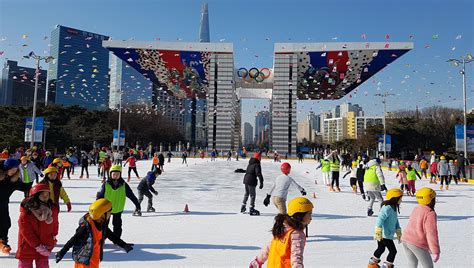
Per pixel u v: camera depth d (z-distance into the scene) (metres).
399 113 88.19
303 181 22.53
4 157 15.45
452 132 64.88
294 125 61.94
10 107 52.44
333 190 17.31
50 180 6.84
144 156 48.09
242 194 15.69
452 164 21.66
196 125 123.19
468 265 6.04
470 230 8.84
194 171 28.73
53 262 5.74
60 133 52.97
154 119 77.44
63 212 10.27
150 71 63.94
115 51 58.44
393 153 66.12
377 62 58.69
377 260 5.45
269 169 33.53
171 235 7.92
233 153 62.53
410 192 16.23
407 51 55.53
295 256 3.12
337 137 144.12
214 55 61.72
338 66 60.81
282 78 61.72
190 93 71.31
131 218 9.86
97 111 69.00
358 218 10.29
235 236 7.88
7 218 6.22
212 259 6.21
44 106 57.84
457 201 14.14
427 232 4.33
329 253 6.73
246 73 68.38
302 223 3.31
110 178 6.89
